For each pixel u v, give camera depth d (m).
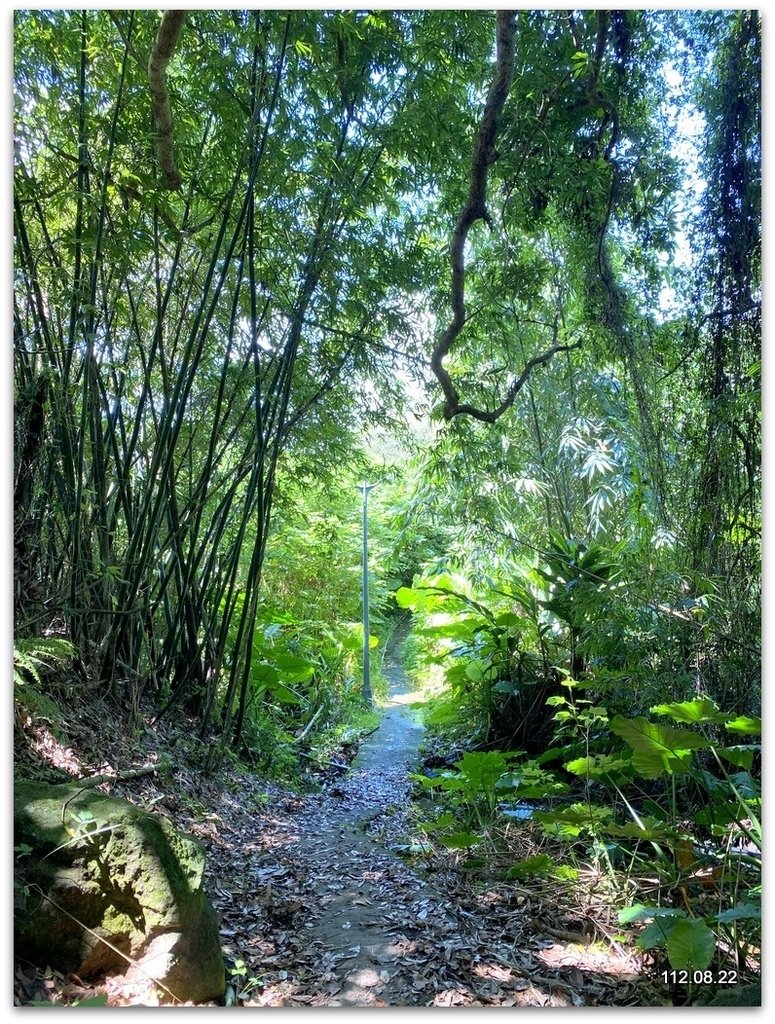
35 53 2.79
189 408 3.89
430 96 3.71
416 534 7.18
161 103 2.75
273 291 3.77
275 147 3.32
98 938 1.70
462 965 2.15
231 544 4.47
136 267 3.27
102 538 3.05
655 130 4.04
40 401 2.47
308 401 4.21
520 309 4.90
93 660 3.06
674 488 3.61
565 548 4.50
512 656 4.96
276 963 2.11
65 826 1.75
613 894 2.59
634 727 2.29
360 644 7.84
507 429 4.96
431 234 4.57
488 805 3.64
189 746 3.71
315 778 4.96
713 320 3.31
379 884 2.83
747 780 2.53
